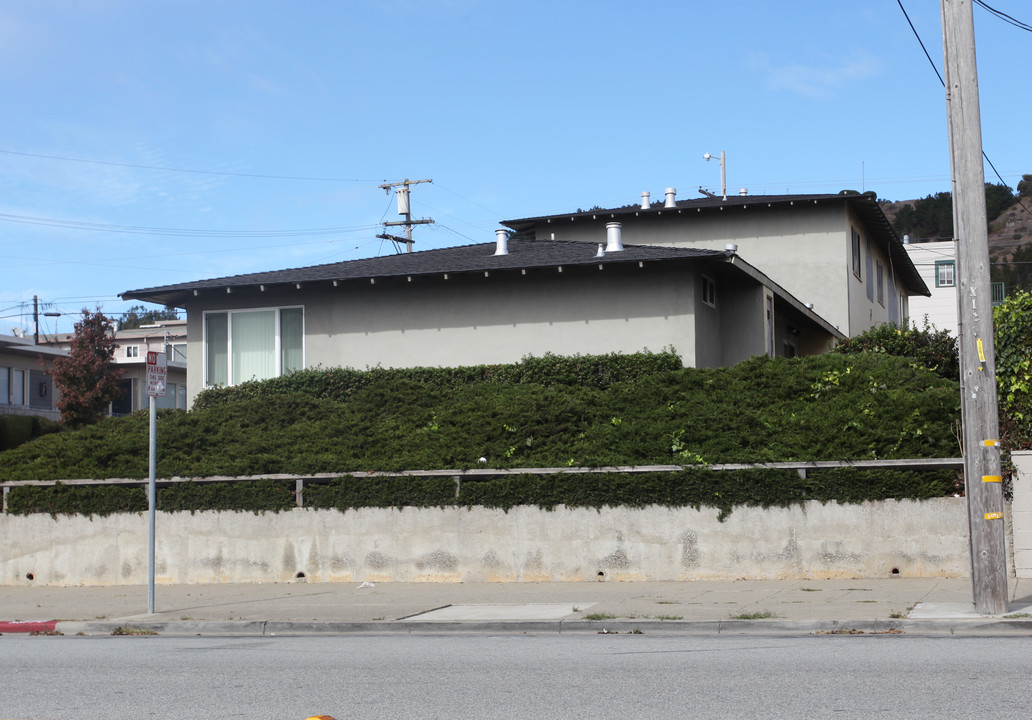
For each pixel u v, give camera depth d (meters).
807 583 14.55
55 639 12.91
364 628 12.58
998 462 11.33
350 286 24.31
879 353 19.75
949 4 11.65
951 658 9.34
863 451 15.45
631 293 22.31
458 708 7.96
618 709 7.74
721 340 24.36
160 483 18.00
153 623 13.24
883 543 14.79
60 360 45.56
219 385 24.39
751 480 15.30
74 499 18.17
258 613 13.69
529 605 13.51
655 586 14.94
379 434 18.81
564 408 18.31
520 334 23.02
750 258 32.94
